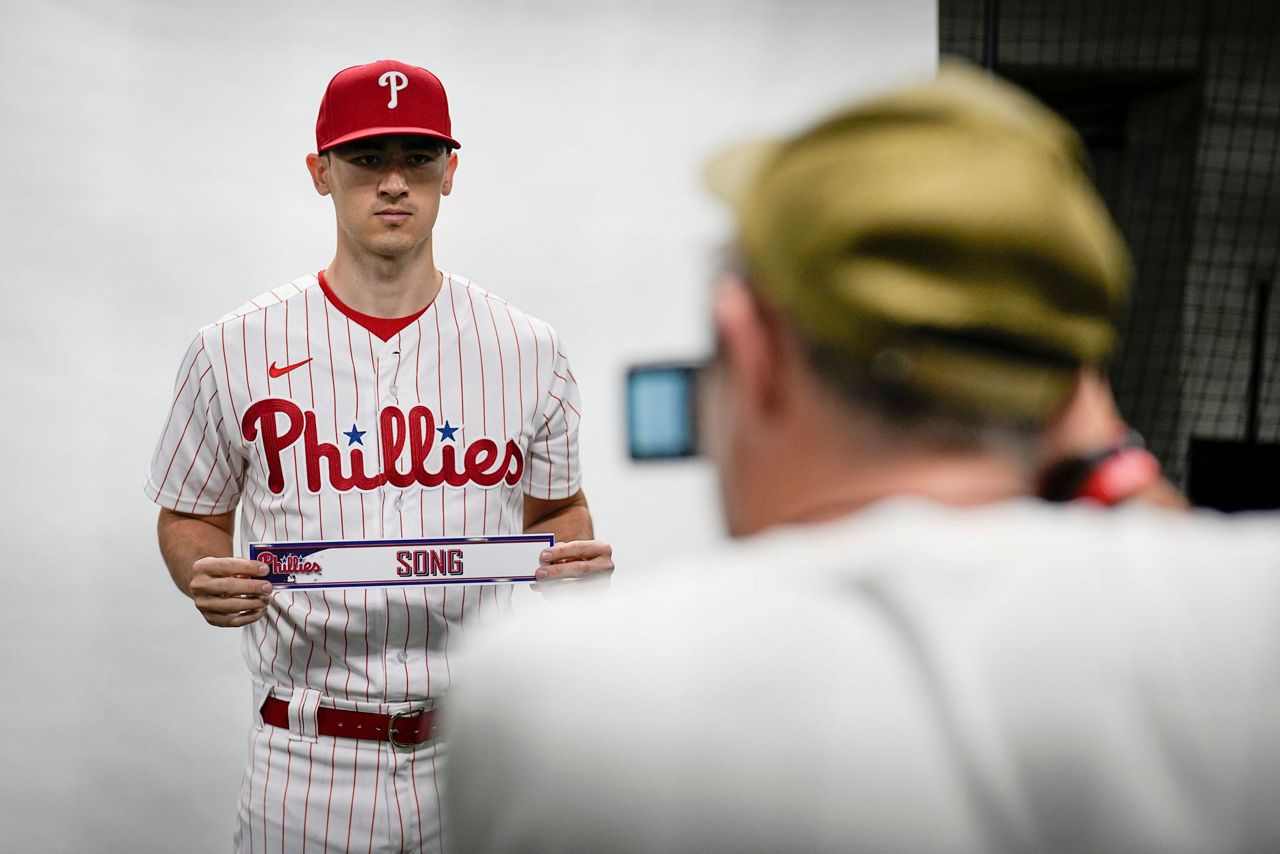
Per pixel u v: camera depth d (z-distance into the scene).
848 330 0.40
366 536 1.56
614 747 0.40
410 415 1.58
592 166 2.70
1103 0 3.02
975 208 0.39
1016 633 0.41
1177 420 3.11
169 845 2.45
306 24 2.58
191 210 2.54
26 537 2.46
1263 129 3.09
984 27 2.92
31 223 2.49
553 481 1.71
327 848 1.49
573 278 2.69
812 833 0.39
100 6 2.51
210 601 1.46
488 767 0.43
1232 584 0.43
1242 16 3.05
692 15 2.69
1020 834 0.39
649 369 0.48
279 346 1.57
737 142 0.45
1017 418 0.41
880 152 0.41
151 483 1.62
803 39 2.72
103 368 2.51
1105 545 0.43
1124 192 3.10
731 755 0.40
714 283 0.44
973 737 0.39
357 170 1.54
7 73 2.48
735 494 0.45
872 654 0.40
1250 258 3.11
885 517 0.42
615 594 0.45
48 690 2.43
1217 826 0.40
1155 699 0.41
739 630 0.41
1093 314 0.41
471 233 2.68
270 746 1.52
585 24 2.69
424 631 1.52
